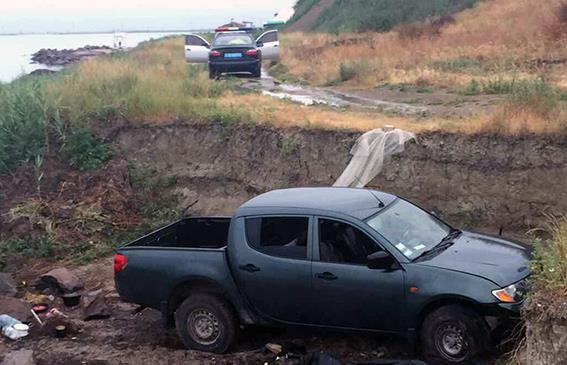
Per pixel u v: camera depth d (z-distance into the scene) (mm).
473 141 12836
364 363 7449
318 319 8078
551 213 11914
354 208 8227
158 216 14703
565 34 27750
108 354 8672
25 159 15742
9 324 9695
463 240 8297
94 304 10234
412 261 7641
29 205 14547
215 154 15422
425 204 12844
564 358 6273
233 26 29109
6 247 13602
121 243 13680
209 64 23562
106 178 15375
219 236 9781
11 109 16328
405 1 45594
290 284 8102
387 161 13320
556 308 6348
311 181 14094
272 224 8367
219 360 8219
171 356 8414
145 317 10023
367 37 36250
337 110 16359
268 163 14711
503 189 12359
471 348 7230
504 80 19141
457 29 34250
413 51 29516
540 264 7043
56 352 8859
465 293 7227
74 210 14484
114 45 77438
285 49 35719
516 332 7180
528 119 12758
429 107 16703
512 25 32406
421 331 7551
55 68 47875
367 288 7711
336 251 7973
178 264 8625
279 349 8234
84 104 17016
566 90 16312
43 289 11695
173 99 16875
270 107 16609
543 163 12211
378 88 20969
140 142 16094
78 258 13180
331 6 58281
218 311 8438
